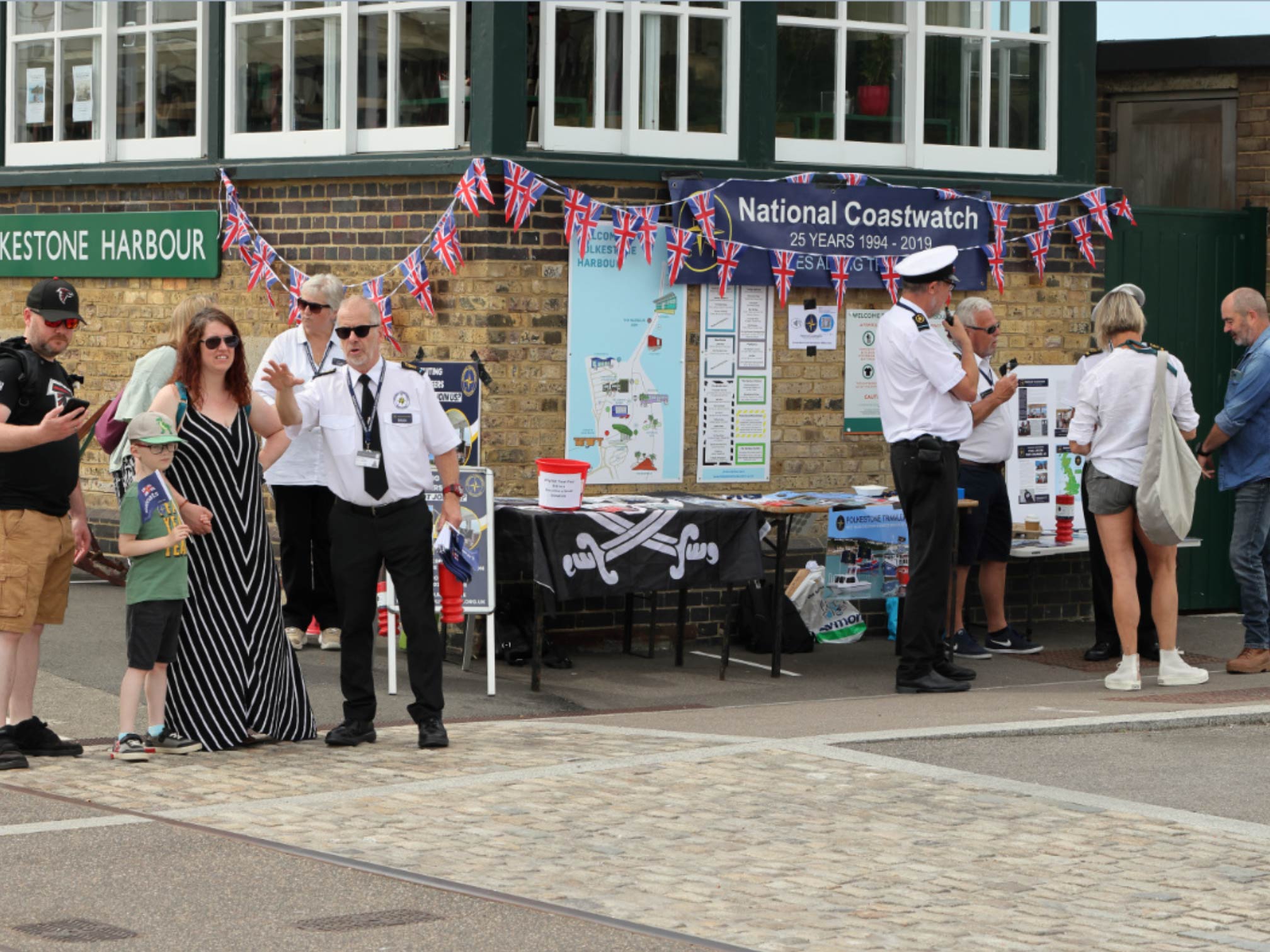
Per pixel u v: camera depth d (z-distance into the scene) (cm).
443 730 771
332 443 754
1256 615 1016
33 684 749
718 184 1055
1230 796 698
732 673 1010
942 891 559
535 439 1023
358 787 688
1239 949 507
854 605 1106
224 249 1131
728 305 1070
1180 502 938
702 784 697
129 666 737
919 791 690
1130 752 782
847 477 1113
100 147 1201
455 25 1024
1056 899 553
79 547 752
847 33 1116
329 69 1084
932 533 941
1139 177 1355
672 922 521
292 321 1087
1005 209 1145
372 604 770
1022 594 1177
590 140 1042
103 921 516
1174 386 972
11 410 711
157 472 725
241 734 762
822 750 758
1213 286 1262
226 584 754
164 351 748
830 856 597
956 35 1145
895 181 1112
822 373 1101
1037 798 684
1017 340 1161
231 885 552
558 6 1029
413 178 1035
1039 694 943
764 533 1054
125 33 1187
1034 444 1146
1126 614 958
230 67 1127
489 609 919
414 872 568
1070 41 1175
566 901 541
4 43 1258
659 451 1056
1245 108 1304
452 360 1018
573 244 1024
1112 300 972
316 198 1079
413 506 764
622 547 936
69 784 690
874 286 1107
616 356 1041
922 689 953
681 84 1062
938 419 934
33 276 1238
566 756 750
